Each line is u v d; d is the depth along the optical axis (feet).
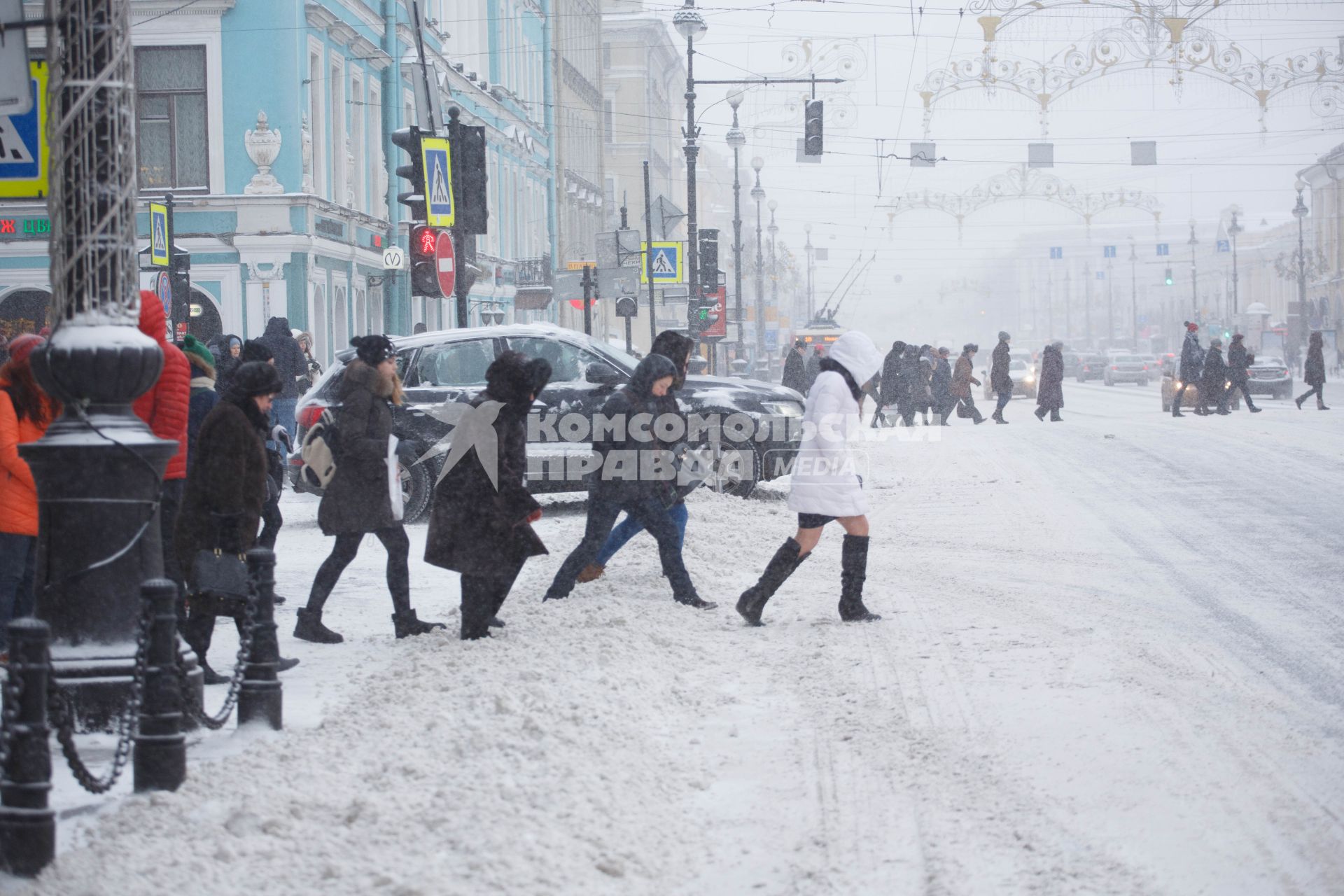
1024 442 213.66
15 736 41.88
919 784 51.31
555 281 232.12
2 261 242.78
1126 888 41.24
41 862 41.55
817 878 42.63
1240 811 47.83
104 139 54.08
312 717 60.54
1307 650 71.97
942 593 90.12
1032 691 63.98
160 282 181.06
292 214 247.29
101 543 54.75
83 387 53.72
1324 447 185.16
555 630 76.69
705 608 84.89
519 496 75.15
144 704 48.44
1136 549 107.86
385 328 309.01
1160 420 262.26
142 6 245.04
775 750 55.93
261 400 66.39
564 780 49.70
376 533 79.05
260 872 41.39
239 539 65.31
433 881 40.29
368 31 291.79
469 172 134.10
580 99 559.38
